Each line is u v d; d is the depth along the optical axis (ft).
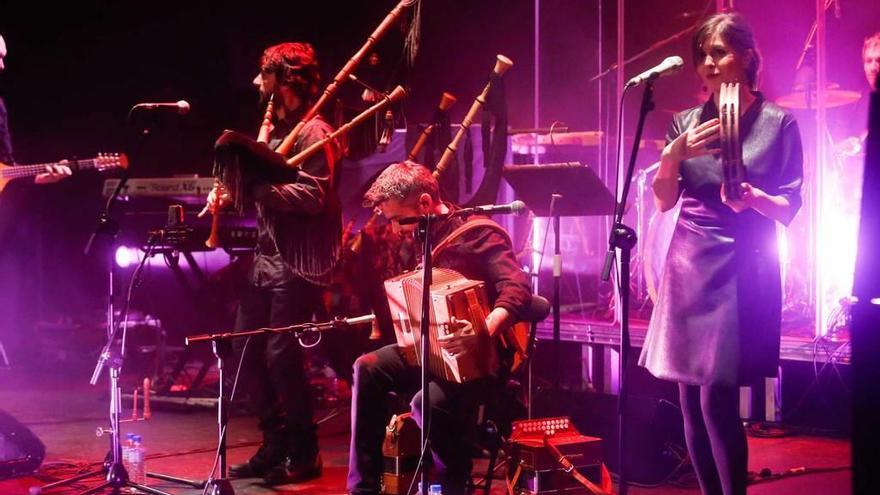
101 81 33.24
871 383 6.52
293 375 15.92
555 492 14.25
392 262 17.61
